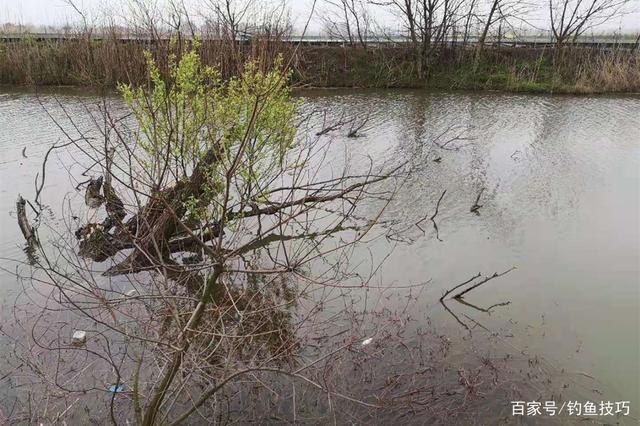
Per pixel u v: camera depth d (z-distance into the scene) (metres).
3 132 15.33
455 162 13.84
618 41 30.14
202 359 4.74
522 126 18.28
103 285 7.48
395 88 27.86
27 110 18.53
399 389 5.52
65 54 25.25
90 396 5.35
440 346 6.23
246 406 5.30
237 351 5.91
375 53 28.83
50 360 5.88
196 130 7.10
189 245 8.70
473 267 8.26
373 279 7.88
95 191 9.97
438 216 10.30
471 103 23.25
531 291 7.50
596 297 7.33
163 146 7.20
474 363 5.95
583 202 10.95
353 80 27.95
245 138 3.98
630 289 7.52
